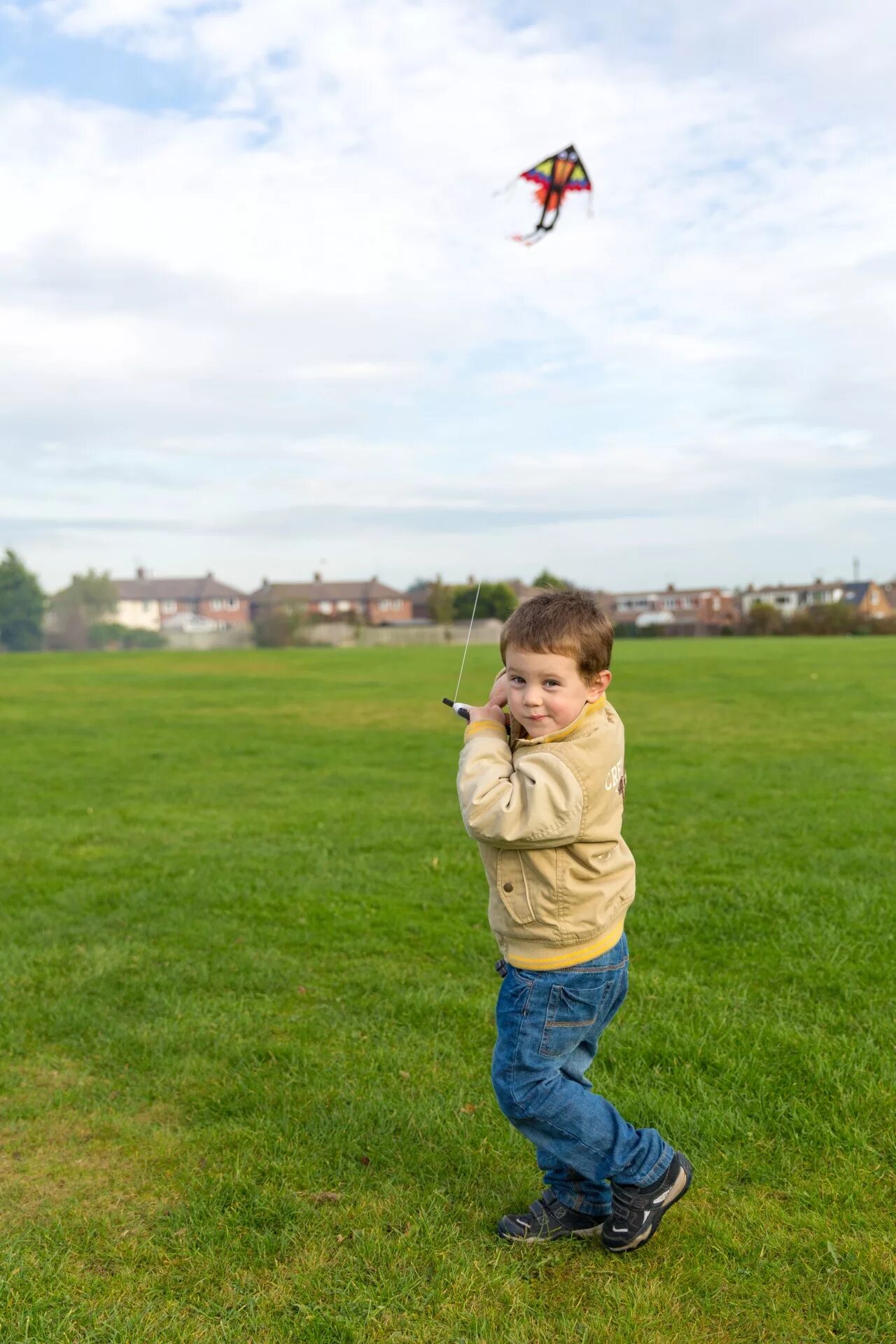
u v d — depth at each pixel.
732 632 72.81
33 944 5.54
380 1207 2.93
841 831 7.79
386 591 112.62
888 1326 2.36
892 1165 3.05
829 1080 3.54
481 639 74.88
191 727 17.14
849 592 99.56
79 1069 3.95
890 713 16.89
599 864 2.52
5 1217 2.94
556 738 2.52
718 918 5.57
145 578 115.44
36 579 83.44
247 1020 4.36
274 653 49.59
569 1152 2.61
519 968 2.58
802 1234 2.72
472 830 2.49
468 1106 3.52
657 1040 3.97
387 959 5.17
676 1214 2.85
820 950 5.03
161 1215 2.93
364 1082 3.72
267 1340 2.39
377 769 12.22
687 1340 2.35
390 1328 2.42
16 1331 2.44
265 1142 3.32
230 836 8.36
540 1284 2.57
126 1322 2.45
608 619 2.56
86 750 14.26
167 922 5.87
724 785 10.16
